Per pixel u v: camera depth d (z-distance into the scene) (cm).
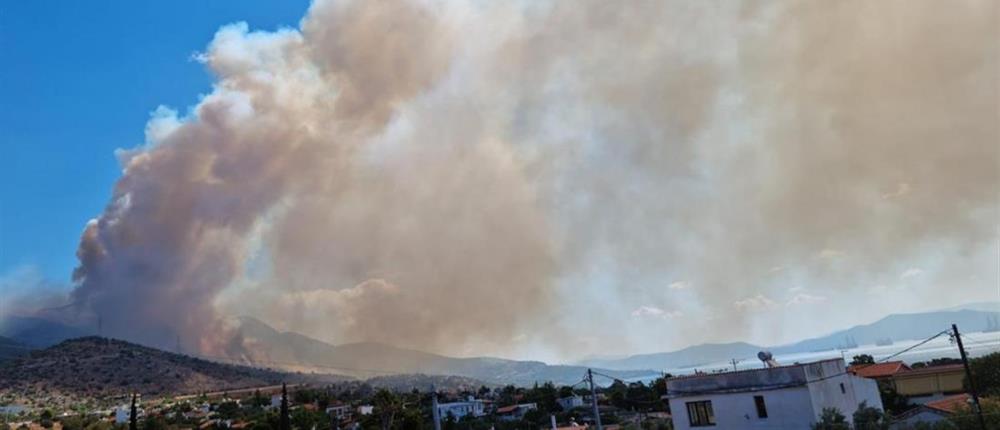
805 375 4094
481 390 18425
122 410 12569
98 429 10962
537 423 9931
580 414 10125
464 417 11294
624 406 10394
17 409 14425
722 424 4359
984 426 3625
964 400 4659
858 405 4456
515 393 15638
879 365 7419
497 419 10950
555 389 13138
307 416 10900
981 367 6016
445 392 17375
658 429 6656
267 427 10219
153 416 12144
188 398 17025
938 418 4272
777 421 4144
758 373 4297
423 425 9650
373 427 9900
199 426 11319
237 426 10988
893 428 4197
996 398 4300
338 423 11006
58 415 12925
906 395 6481
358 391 18750
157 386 19125
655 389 10256
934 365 8062
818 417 4047
